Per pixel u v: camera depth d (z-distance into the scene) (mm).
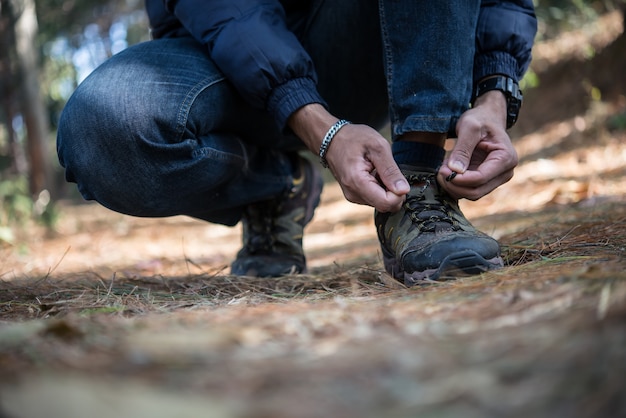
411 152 1499
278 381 630
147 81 1558
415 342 741
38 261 3639
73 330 812
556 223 2160
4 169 8102
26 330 846
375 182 1362
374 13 1727
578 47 7266
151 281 1805
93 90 1543
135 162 1551
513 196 4008
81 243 4836
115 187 1580
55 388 601
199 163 1612
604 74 6684
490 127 1424
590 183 3354
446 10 1435
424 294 1116
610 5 6734
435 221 1409
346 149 1395
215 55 1591
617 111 5840
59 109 11094
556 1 6781
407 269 1372
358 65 1810
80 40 10406
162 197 1627
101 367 682
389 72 1510
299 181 2039
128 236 5242
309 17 1765
